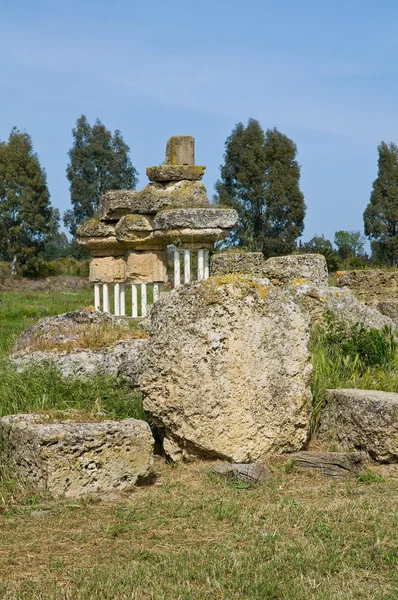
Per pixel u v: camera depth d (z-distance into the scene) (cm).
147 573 501
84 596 470
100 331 1016
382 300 1519
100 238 1703
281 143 5225
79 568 514
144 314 1611
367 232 5769
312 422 830
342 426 809
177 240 1473
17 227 5738
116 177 6662
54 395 862
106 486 679
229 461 756
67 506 639
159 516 616
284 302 790
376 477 719
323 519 601
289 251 5122
